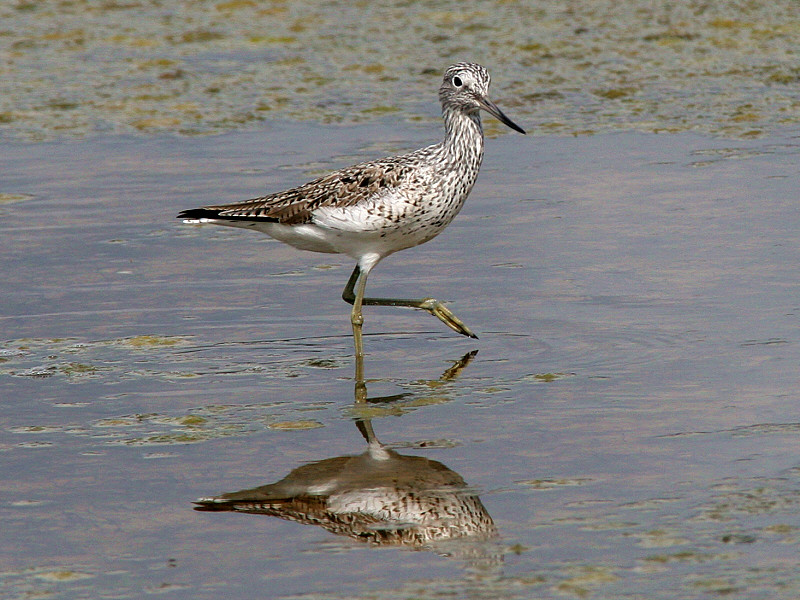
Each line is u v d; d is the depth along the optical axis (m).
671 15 28.48
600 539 8.16
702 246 14.77
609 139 19.81
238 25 29.05
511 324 12.92
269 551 8.23
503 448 9.78
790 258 14.18
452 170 12.47
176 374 11.89
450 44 26.67
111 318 13.52
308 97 23.06
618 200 16.77
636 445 9.67
